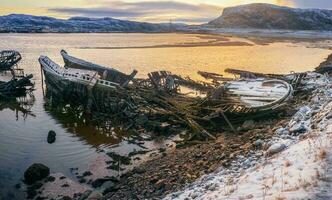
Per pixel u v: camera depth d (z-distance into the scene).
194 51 102.19
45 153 26.48
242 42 139.38
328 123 16.19
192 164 20.61
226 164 17.61
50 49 106.50
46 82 45.50
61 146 27.97
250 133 23.92
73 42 141.62
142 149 26.92
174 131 30.02
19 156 25.83
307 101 30.30
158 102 36.00
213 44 128.50
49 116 37.31
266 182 11.95
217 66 70.94
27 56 87.00
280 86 35.22
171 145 27.36
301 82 39.16
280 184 11.34
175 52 98.69
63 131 31.95
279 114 28.33
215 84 47.91
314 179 10.81
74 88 39.12
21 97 46.12
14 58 68.00
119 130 31.67
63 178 22.12
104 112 36.12
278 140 17.81
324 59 81.88
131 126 32.03
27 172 21.77
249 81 37.94
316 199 9.76
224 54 94.19
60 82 40.62
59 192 20.44
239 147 20.73
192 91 45.22
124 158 25.00
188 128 29.98
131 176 21.39
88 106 36.78
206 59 82.69
